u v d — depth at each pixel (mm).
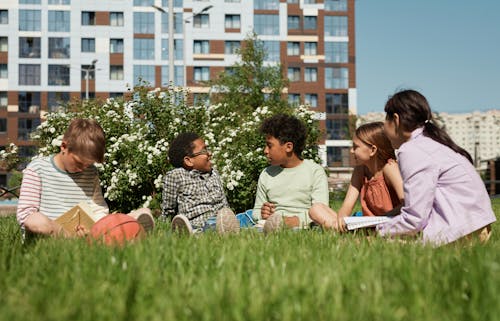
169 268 2426
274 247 3066
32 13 52344
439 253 2732
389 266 2381
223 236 3863
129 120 10617
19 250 3061
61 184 4461
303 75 55000
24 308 1770
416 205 3633
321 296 1845
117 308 1769
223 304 1790
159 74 52938
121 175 9570
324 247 3207
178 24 53250
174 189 5734
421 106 3965
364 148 4570
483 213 3688
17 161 13797
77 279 2168
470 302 1879
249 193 9266
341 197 22312
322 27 55312
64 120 10734
